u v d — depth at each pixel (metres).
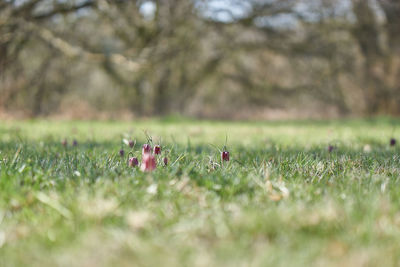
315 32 25.92
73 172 3.73
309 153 5.50
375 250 2.04
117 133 9.84
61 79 24.23
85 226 2.40
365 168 4.33
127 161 4.36
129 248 2.09
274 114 26.45
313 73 27.52
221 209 2.74
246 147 6.59
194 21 23.67
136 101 26.53
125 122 17.69
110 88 26.72
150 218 2.50
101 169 3.79
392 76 26.83
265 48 25.64
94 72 26.58
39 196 2.80
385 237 2.26
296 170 4.07
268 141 7.93
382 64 26.72
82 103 21.45
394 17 25.59
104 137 8.62
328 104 27.86
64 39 23.02
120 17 23.19
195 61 26.08
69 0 22.19
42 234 2.28
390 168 4.22
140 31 23.33
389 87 26.86
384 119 19.88
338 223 2.43
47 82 23.66
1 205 2.73
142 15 23.27
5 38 20.28
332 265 1.90
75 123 15.70
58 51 22.72
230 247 2.10
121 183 3.26
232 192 3.13
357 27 26.08
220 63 26.30
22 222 2.50
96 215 2.51
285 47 25.70
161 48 22.66
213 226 2.41
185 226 2.39
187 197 3.03
